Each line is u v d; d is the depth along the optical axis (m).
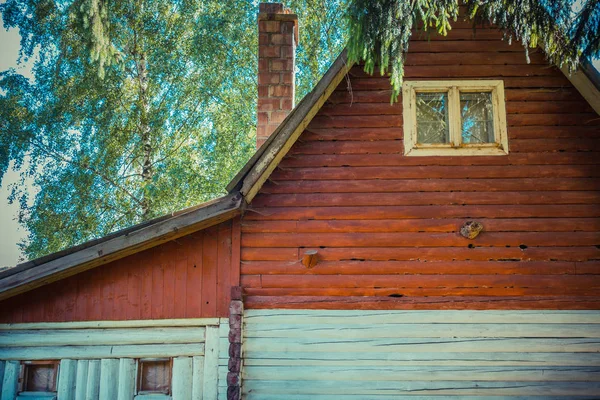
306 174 7.70
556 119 7.80
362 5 6.38
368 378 7.18
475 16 7.20
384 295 7.39
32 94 16.34
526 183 7.63
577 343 7.23
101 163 16.09
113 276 7.52
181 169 15.38
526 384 7.15
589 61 7.10
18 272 6.95
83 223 15.74
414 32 8.02
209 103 17.05
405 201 7.60
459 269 7.42
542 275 7.39
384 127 7.83
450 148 7.74
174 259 7.55
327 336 7.30
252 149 16.39
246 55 17.11
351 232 7.55
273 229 7.57
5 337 7.41
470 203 7.59
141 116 16.22
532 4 6.50
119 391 7.29
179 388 7.24
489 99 7.98
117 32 16.55
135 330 7.41
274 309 7.39
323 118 7.85
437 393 7.14
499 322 7.29
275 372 7.22
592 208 7.57
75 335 7.41
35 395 7.36
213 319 7.38
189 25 17.28
